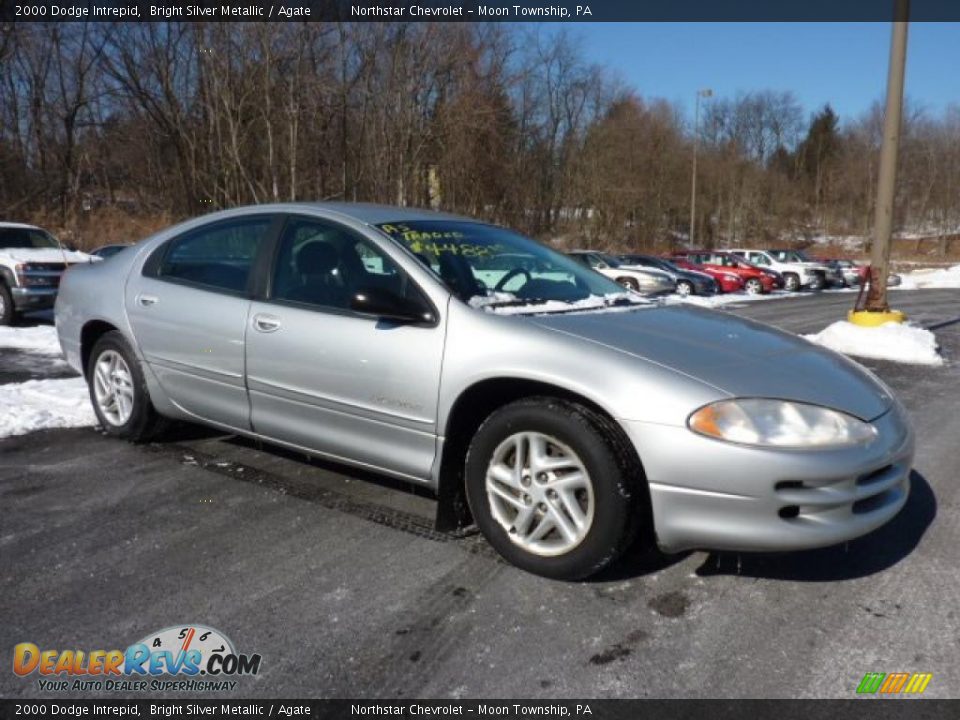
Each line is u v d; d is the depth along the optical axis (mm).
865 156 67125
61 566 3027
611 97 44156
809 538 2689
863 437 2803
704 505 2689
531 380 2939
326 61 27797
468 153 32062
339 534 3369
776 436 2674
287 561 3104
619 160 43875
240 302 3879
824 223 68312
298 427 3693
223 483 3973
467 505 3361
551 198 42656
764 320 15102
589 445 2789
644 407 2734
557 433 2871
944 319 15258
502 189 36062
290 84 27250
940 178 61656
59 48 33875
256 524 3463
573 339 2984
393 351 3279
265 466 4242
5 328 9984
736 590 2928
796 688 2330
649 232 46188
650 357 2889
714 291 23797
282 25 26859
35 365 7344
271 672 2377
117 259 4723
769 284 25281
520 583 2953
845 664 2455
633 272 20203
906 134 63938
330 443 3584
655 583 2967
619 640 2572
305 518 3535
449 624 2654
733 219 57062
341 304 3535
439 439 3195
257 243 3969
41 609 2709
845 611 2789
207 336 3977
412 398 3230
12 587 2855
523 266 3791
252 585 2904
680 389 2738
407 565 3086
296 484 3969
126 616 2674
